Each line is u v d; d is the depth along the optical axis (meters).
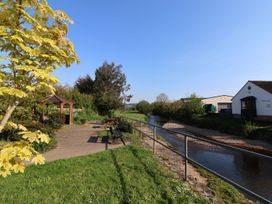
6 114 2.31
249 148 14.66
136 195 4.12
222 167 8.94
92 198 3.99
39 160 2.21
